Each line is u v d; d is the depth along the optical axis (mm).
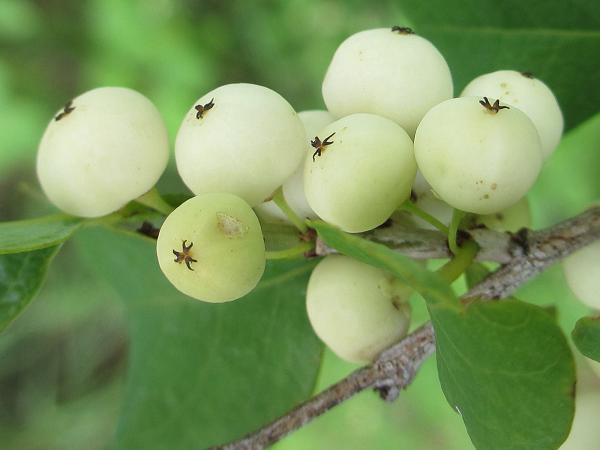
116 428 53
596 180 90
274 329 50
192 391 52
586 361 49
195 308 53
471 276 47
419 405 122
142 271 55
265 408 50
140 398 53
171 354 53
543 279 86
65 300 125
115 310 132
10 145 131
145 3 136
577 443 47
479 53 55
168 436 52
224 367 51
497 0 54
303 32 130
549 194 94
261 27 132
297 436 129
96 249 56
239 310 51
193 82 132
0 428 132
